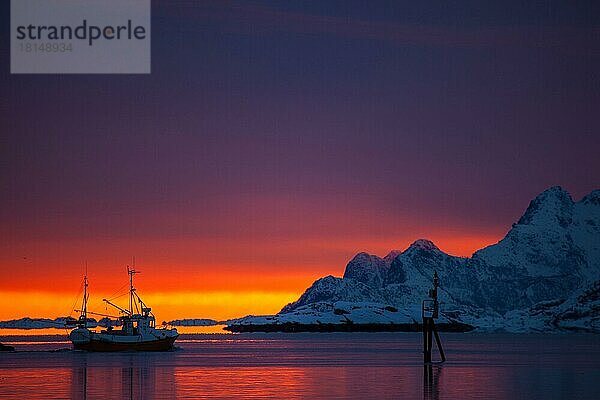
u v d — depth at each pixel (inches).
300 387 6437.0
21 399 5625.0
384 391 6146.7
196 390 6200.8
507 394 5979.3
